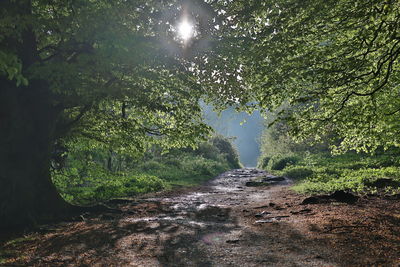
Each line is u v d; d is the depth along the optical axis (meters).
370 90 9.98
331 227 8.33
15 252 7.63
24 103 10.69
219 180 29.73
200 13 10.81
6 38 9.52
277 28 10.27
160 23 10.62
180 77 11.31
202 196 18.19
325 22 9.65
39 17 8.98
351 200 12.02
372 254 6.14
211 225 10.04
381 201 11.70
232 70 12.12
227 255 6.82
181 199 16.83
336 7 9.41
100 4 9.81
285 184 22.52
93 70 9.53
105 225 10.37
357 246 6.68
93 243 8.16
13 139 10.45
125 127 13.74
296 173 25.83
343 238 7.28
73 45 10.39
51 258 7.00
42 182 11.34
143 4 10.75
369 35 8.74
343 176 19.08
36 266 6.46
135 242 8.12
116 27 9.06
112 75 10.63
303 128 10.69
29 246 8.17
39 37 10.79
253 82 12.09
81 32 8.73
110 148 15.77
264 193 18.80
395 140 11.53
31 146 10.88
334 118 9.92
